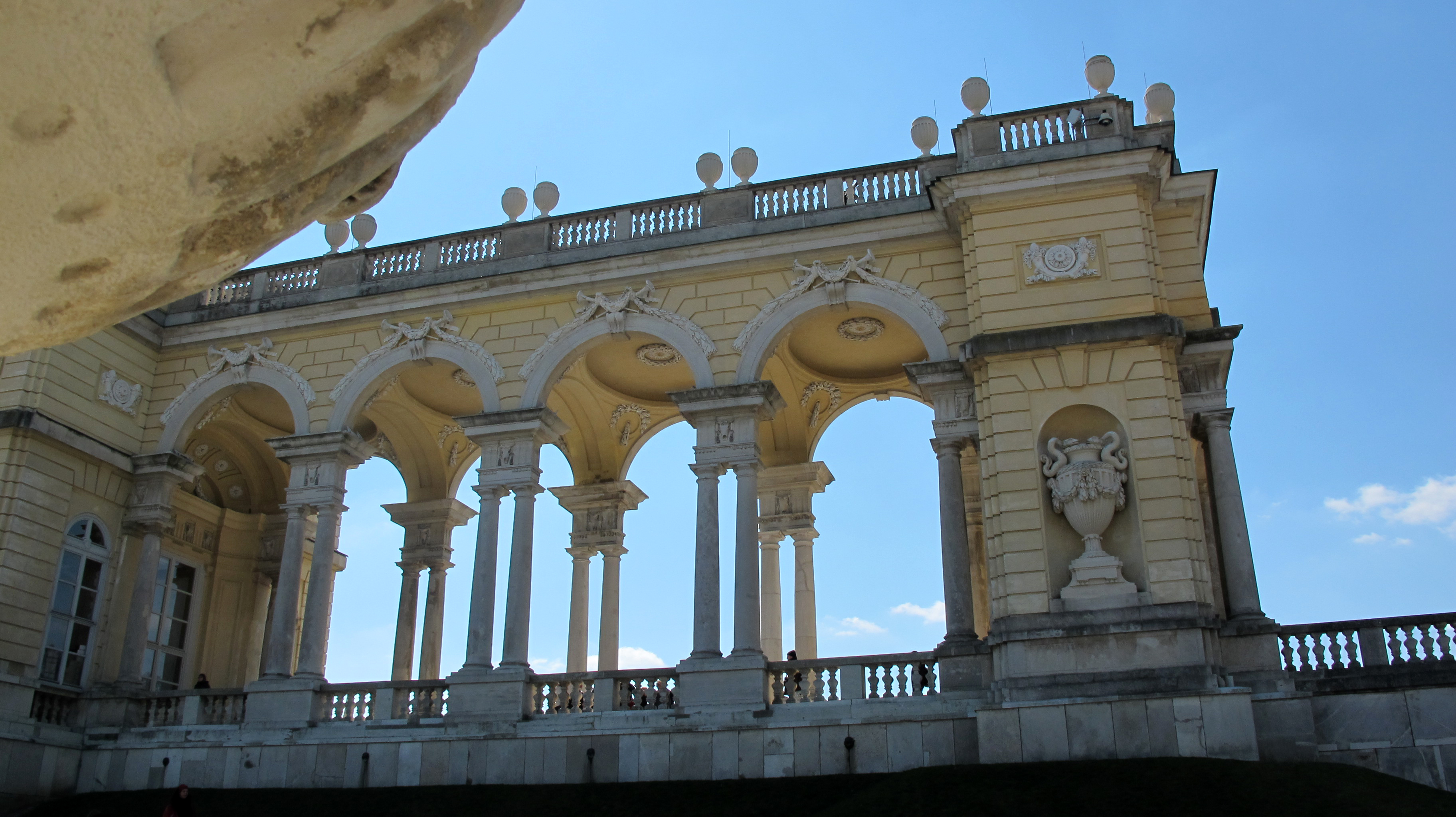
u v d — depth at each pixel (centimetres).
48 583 2486
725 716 2138
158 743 2436
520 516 2420
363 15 452
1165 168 2300
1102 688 1902
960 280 2325
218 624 3103
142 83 420
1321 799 1593
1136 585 1983
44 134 422
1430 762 1816
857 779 1938
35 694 2430
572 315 2553
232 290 2898
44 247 464
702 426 2359
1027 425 2112
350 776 2289
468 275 2638
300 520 2569
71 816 2181
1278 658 1964
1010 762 1859
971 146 2334
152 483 2692
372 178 559
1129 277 2161
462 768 2228
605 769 2152
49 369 2542
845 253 2405
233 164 474
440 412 3075
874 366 2833
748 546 2262
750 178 2598
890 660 2139
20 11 386
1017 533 2053
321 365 2691
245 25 427
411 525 3147
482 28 511
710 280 2480
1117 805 1641
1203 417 2175
